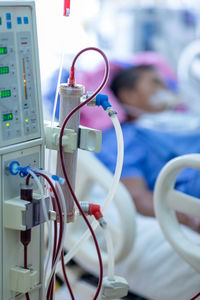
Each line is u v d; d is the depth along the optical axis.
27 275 1.09
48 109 2.48
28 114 1.07
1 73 0.99
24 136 1.07
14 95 1.03
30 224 1.05
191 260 1.47
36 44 1.07
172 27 3.50
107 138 2.64
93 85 2.97
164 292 1.80
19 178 1.08
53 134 1.12
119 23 3.54
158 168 2.44
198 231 2.02
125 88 2.96
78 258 1.89
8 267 1.09
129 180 2.41
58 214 1.12
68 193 1.14
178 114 2.90
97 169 1.83
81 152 1.86
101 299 1.20
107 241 1.16
